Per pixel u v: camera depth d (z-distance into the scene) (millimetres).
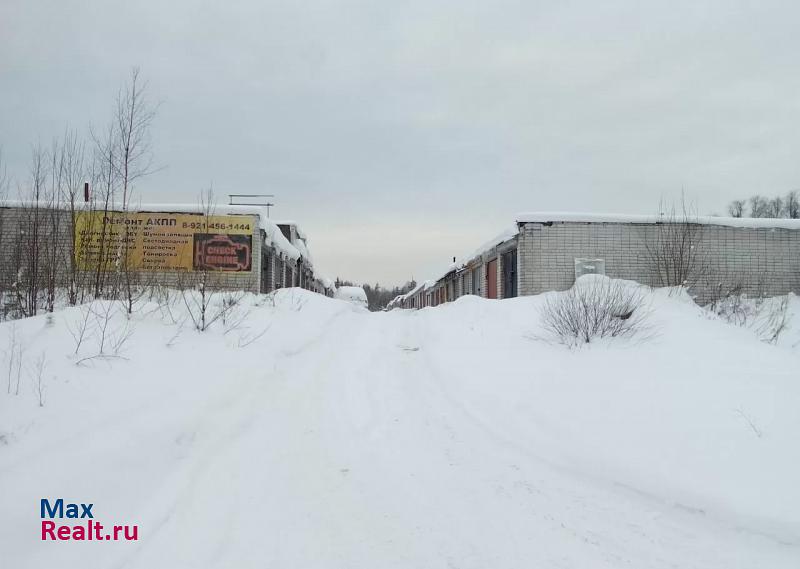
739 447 4172
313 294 17000
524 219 14484
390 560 2982
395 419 5738
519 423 5434
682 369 6465
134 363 5953
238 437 5004
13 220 12016
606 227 14531
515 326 10422
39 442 3723
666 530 3320
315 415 5793
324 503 3717
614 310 8664
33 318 6910
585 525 3398
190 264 15367
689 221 14641
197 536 3205
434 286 34344
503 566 2922
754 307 13070
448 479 4156
